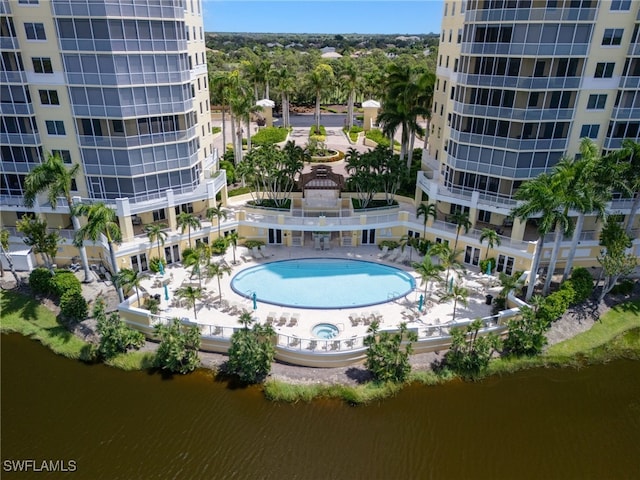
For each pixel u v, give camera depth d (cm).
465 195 4038
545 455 2514
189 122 4012
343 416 2731
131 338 3117
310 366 3045
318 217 4225
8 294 3628
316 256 4200
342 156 6762
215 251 4156
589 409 2820
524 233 4059
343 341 3003
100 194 3878
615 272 3322
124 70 3475
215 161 4825
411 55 15075
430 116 5028
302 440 2575
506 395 2906
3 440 2531
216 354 3150
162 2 3491
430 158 4981
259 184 4856
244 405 2791
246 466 2417
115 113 3559
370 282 3819
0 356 3116
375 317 3331
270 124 8500
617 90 3531
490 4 3450
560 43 3341
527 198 3225
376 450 2525
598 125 3650
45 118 3628
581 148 3253
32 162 3744
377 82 6469
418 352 3150
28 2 3262
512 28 3397
